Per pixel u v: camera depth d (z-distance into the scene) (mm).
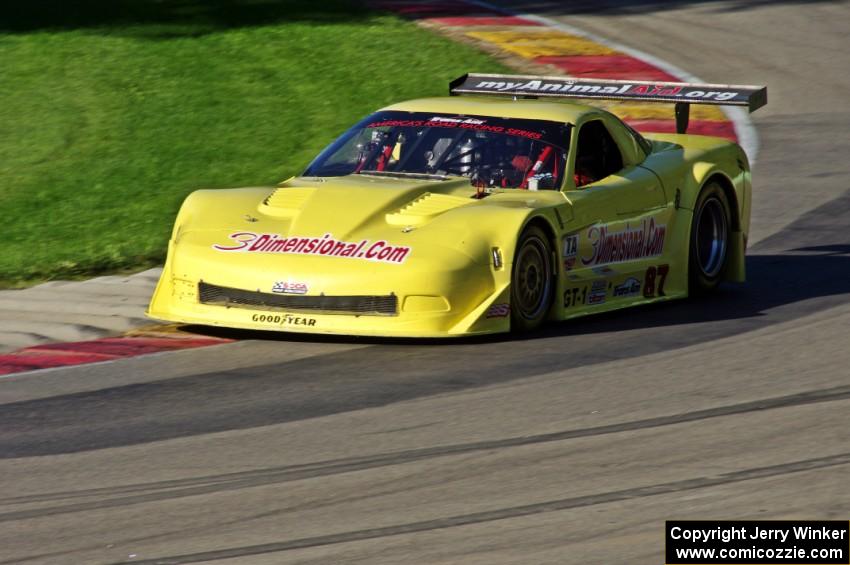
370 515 18000
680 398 23516
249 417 22797
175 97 63344
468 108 32500
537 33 80062
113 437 21828
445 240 27562
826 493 18422
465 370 25734
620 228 31484
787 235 42281
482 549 16688
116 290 34344
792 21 87188
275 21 79312
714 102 35000
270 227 28562
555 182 30547
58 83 65438
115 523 17938
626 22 85688
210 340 28562
